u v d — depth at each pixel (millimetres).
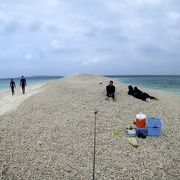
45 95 29812
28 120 20906
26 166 14008
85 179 13000
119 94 28594
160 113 23219
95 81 41406
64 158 14805
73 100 26359
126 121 20422
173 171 13906
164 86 73188
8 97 37031
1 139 17250
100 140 16922
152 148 16156
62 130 18516
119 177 13219
